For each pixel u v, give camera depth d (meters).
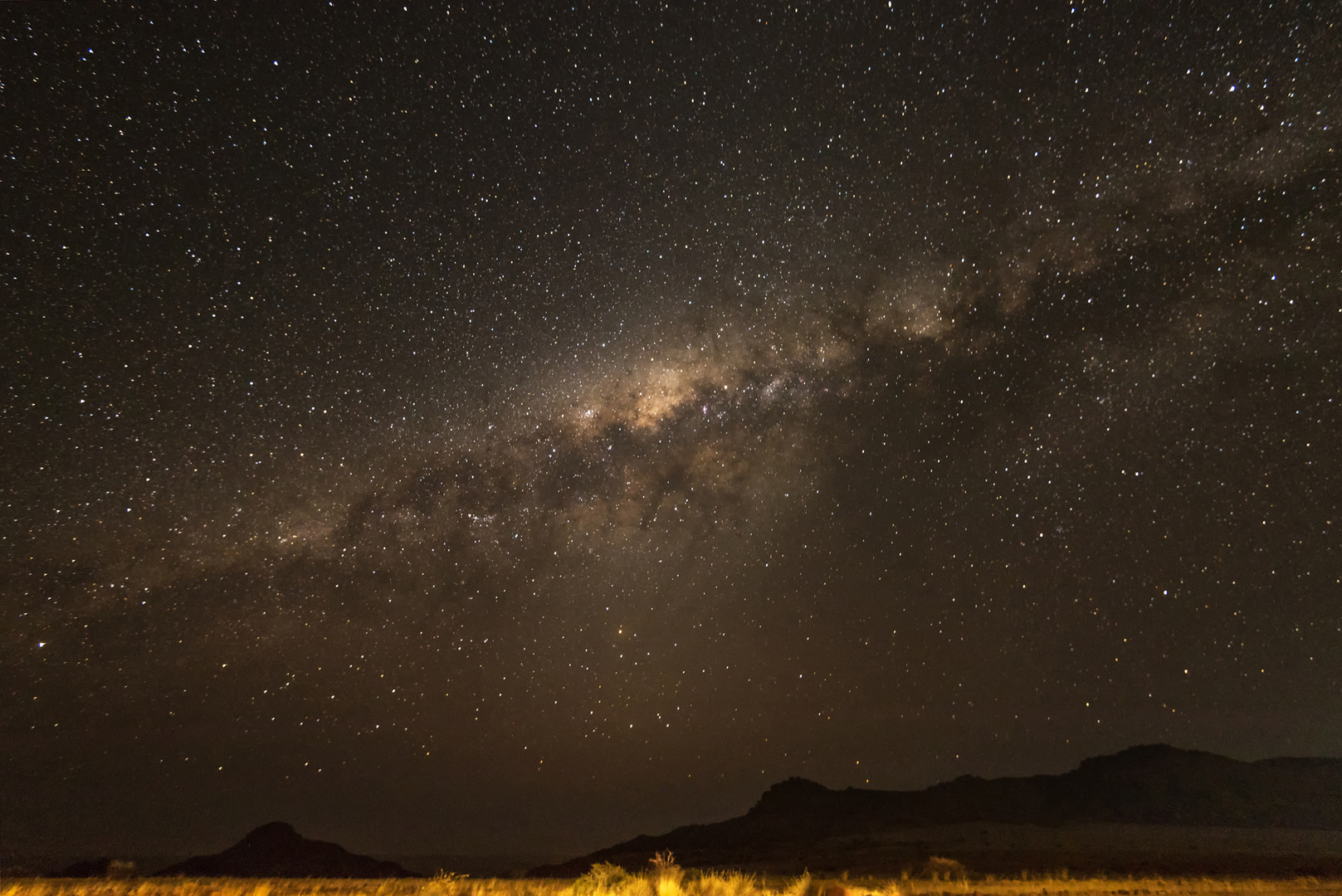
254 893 19.61
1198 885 20.36
